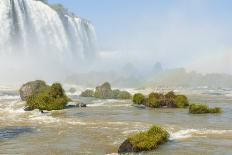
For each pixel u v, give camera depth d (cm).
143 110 4419
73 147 2236
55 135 2653
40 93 4859
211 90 10250
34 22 13162
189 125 3084
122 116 3784
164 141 2322
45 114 4009
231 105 5194
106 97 6444
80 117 3712
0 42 11681
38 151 2138
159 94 4888
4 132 2805
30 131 2842
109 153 2070
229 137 2494
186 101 4825
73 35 15350
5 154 2066
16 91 8019
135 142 2098
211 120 3434
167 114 3972
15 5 12431
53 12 14012
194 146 2195
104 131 2806
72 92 8550
